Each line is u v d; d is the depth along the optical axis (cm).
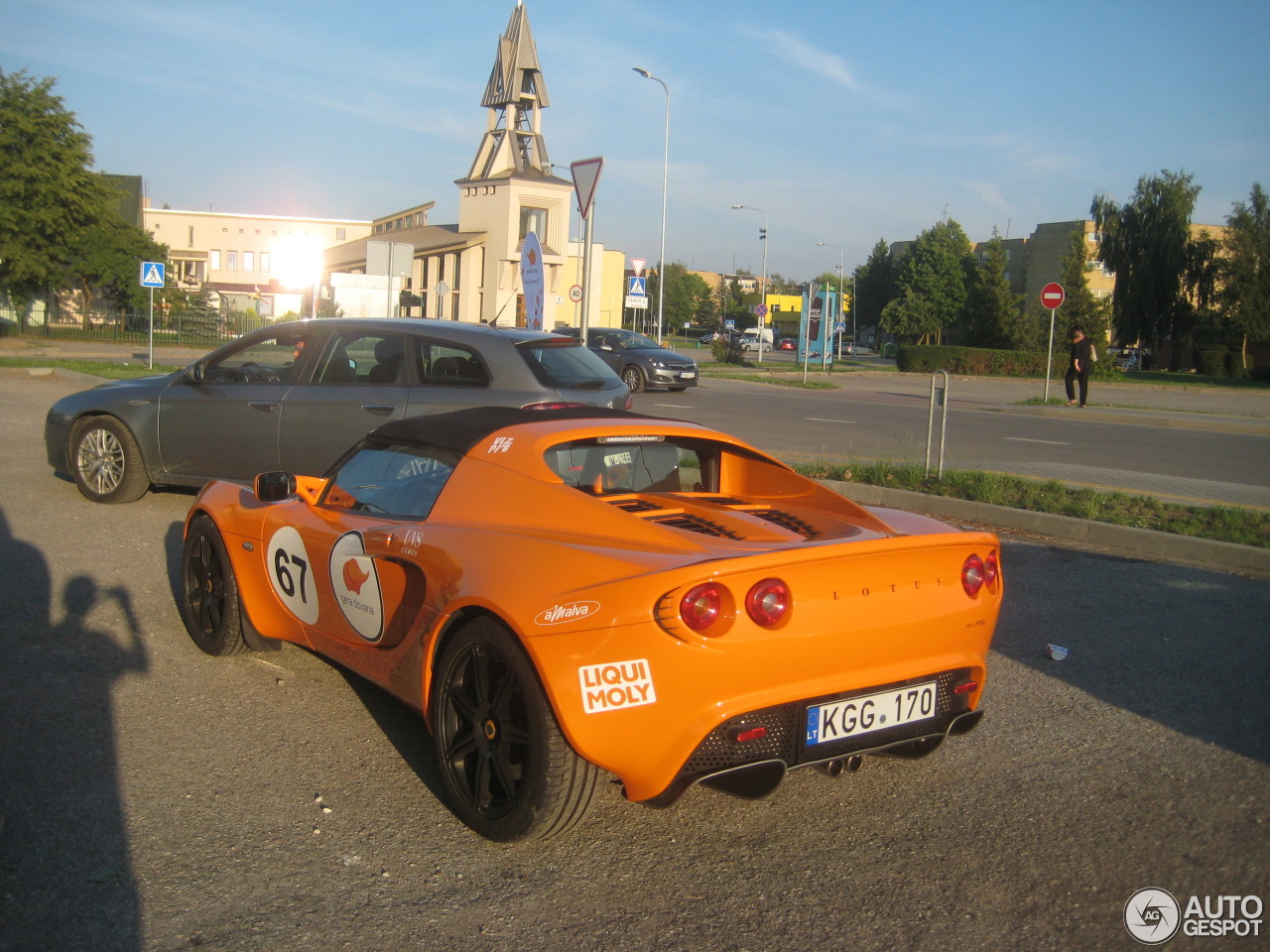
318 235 8656
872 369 4684
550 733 307
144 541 723
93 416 841
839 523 380
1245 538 786
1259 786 396
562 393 734
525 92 5581
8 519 777
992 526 893
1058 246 8194
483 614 333
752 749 310
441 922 288
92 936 273
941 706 352
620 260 7381
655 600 292
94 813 341
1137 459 1439
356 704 449
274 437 777
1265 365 5416
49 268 4103
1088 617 620
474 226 5531
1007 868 330
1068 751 427
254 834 333
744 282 16750
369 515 412
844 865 329
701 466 444
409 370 754
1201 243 5712
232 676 477
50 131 4078
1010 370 4434
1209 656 552
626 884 313
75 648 502
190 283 7619
